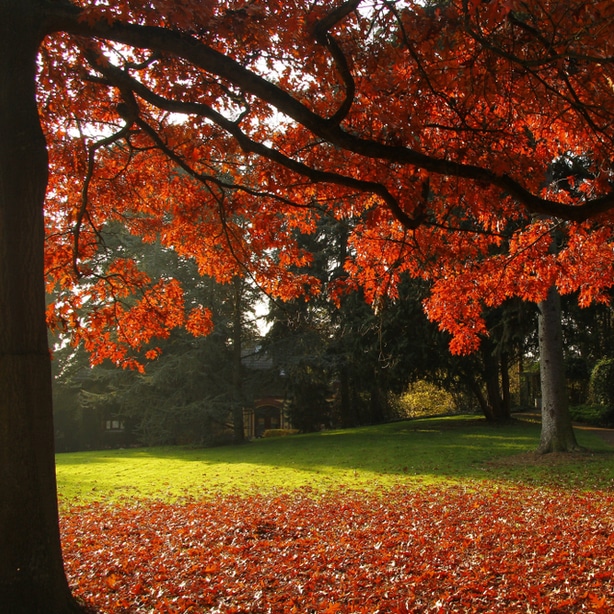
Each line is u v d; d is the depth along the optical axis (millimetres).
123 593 6438
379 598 6082
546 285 8914
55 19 5141
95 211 9383
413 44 6727
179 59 7371
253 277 9234
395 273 8648
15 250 4676
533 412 34906
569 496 11742
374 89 6586
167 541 9094
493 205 7562
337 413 34812
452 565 7031
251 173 9039
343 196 7625
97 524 10945
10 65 4840
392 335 25016
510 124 7527
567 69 6812
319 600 6121
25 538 4504
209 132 8305
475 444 21578
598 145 7602
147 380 27516
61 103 7949
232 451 25422
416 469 16844
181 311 9859
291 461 20250
